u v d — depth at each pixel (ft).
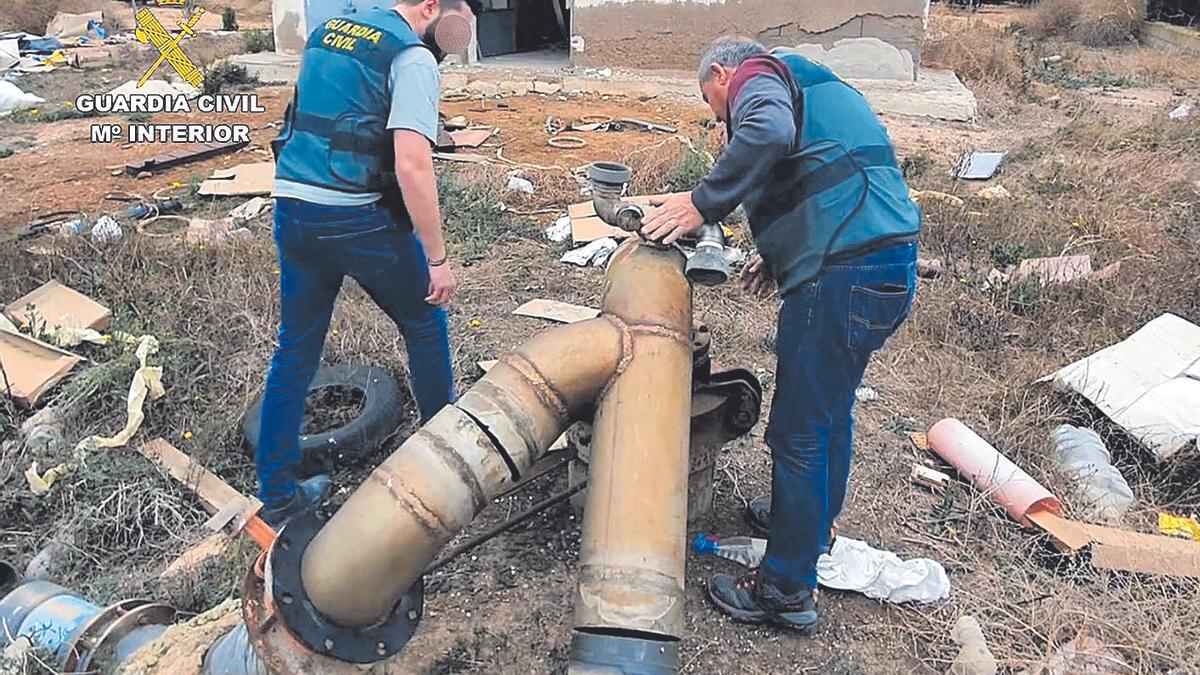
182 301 15.52
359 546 6.49
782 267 8.34
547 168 25.57
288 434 10.37
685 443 7.32
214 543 10.37
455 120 31.71
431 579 9.82
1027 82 41.19
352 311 15.10
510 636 9.15
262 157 28.09
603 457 7.13
